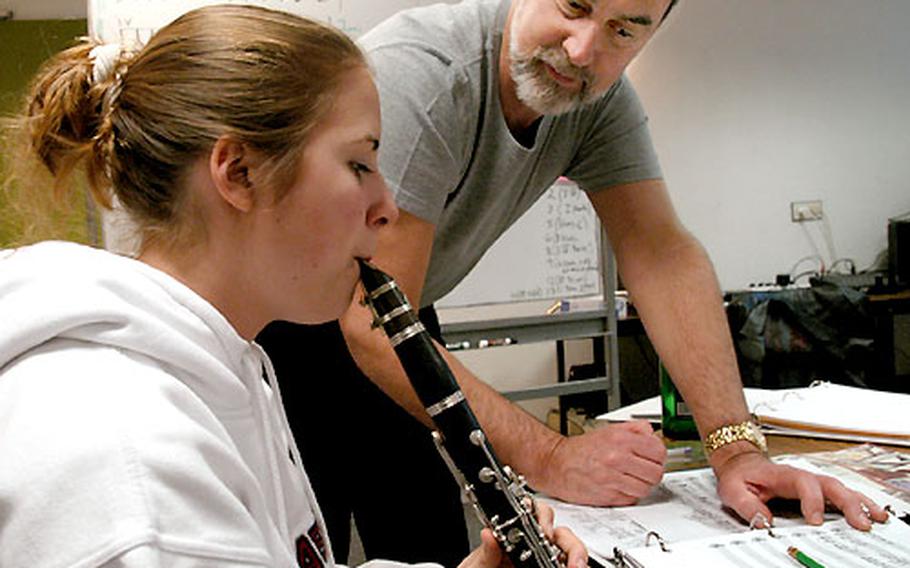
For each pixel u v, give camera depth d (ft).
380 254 3.26
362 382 4.44
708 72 13.11
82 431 1.56
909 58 13.99
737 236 13.50
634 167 4.23
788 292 10.40
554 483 3.27
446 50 3.47
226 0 8.01
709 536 2.84
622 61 3.44
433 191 3.37
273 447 2.37
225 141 1.93
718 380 3.72
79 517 1.48
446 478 4.91
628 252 4.24
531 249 9.76
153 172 2.01
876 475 3.39
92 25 7.88
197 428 1.74
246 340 2.20
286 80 1.97
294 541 2.47
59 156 2.19
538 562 2.52
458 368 3.44
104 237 2.24
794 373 10.27
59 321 1.75
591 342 12.57
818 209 13.80
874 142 13.98
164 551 1.50
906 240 12.95
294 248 2.02
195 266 2.05
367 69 2.17
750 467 3.25
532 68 3.42
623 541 2.82
